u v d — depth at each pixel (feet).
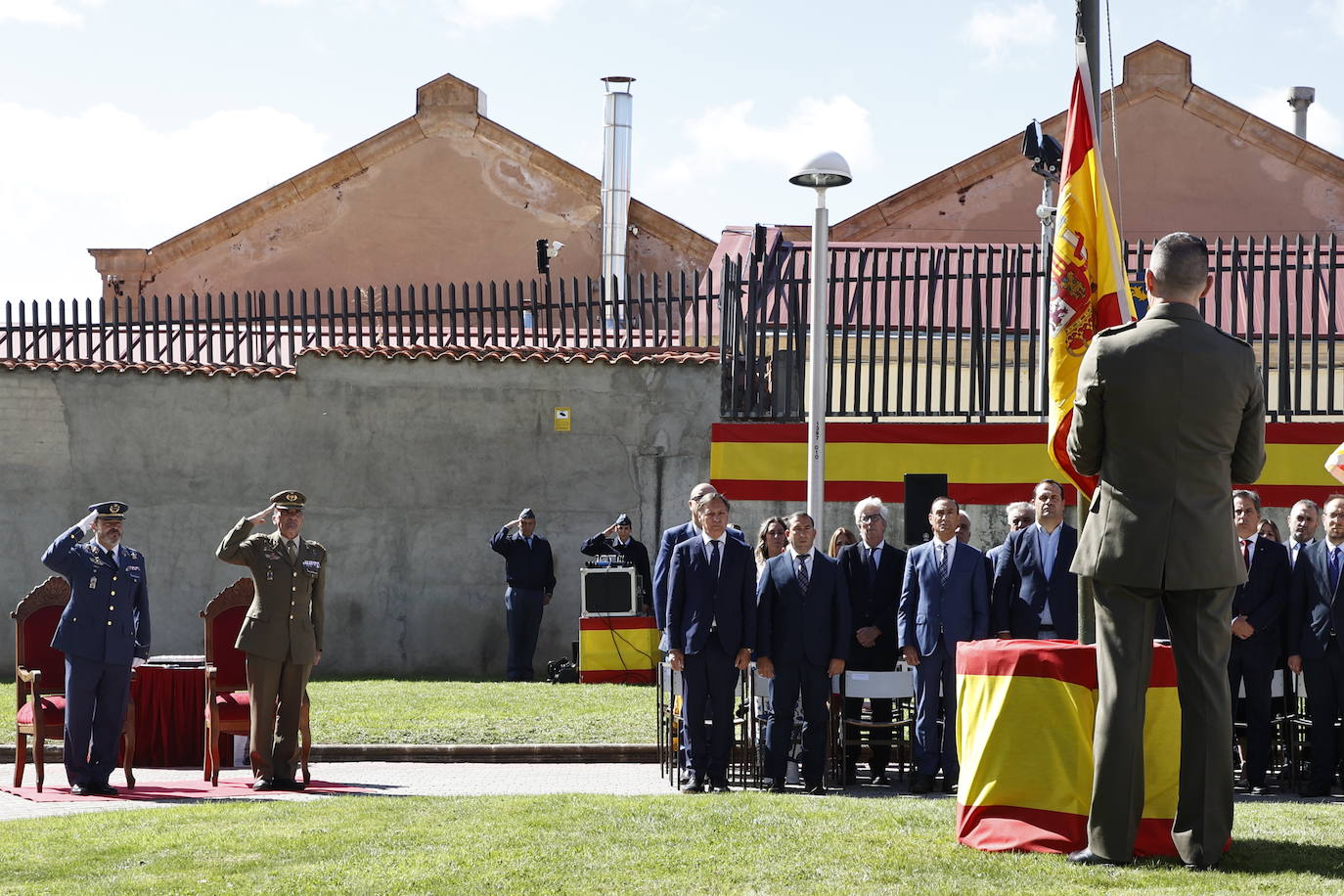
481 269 107.34
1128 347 19.10
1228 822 19.29
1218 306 50.72
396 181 107.76
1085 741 20.49
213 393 59.52
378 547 58.90
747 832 22.30
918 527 51.42
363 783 34.91
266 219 107.65
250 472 59.26
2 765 39.68
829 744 35.91
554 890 18.72
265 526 58.75
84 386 59.77
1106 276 22.57
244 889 19.60
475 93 107.76
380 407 59.21
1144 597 19.27
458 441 59.00
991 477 53.26
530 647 56.18
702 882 18.88
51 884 20.42
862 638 36.11
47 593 36.99
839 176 45.68
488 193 107.65
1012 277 53.57
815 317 46.85
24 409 59.77
